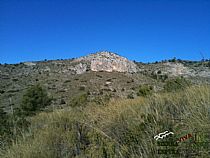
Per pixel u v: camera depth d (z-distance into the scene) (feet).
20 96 196.13
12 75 297.94
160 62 306.96
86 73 279.90
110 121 24.07
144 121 21.02
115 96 34.99
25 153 24.35
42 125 32.68
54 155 23.43
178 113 21.57
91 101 35.06
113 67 286.25
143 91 32.71
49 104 111.75
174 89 29.01
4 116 37.35
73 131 25.91
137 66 308.19
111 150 20.13
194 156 16.49
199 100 21.17
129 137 20.33
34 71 310.04
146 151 18.11
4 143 28.94
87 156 21.94
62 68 310.04
